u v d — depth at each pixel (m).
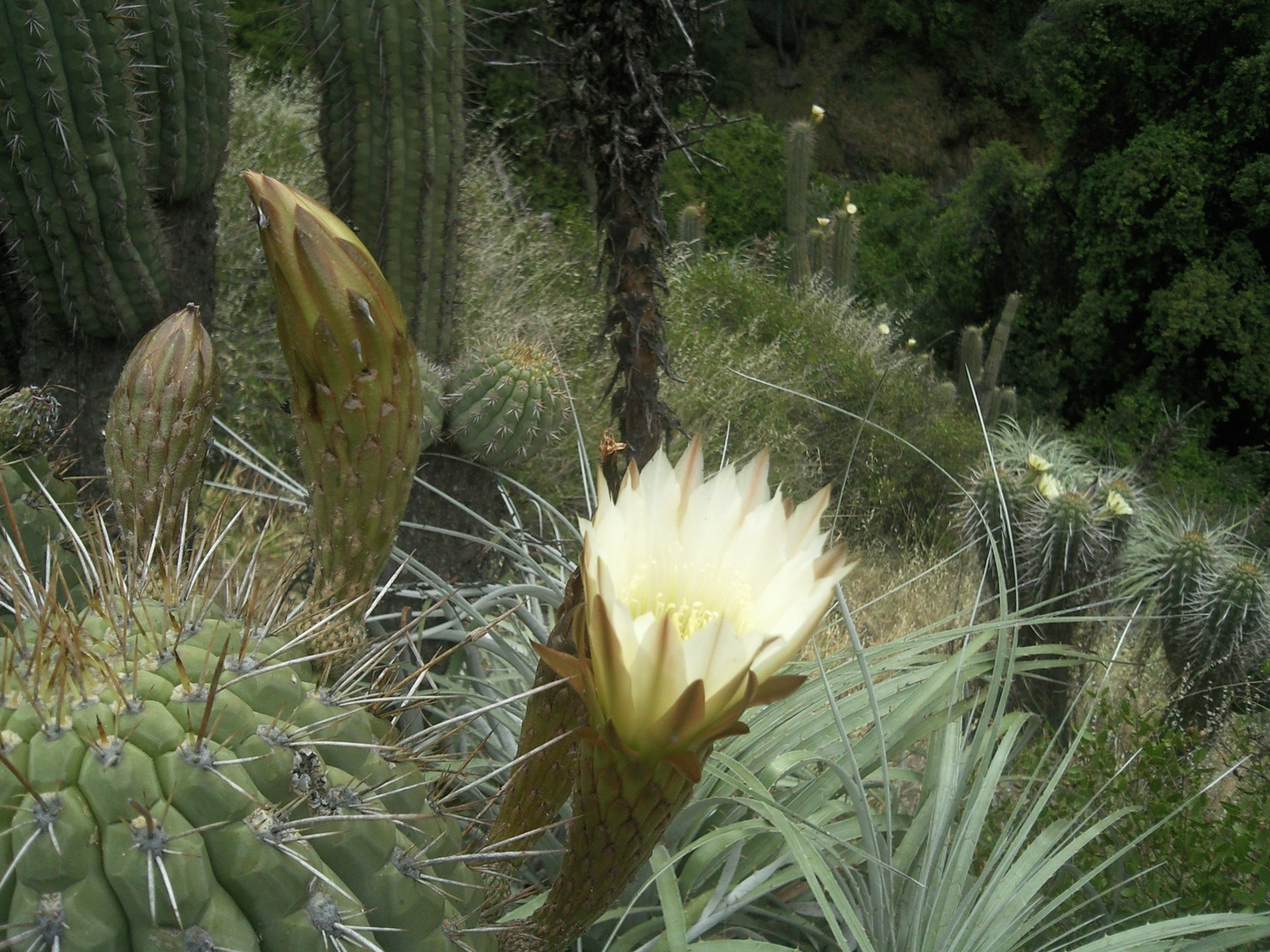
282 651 1.04
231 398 4.17
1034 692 3.12
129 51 2.58
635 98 2.80
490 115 8.17
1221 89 13.19
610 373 5.26
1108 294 13.55
